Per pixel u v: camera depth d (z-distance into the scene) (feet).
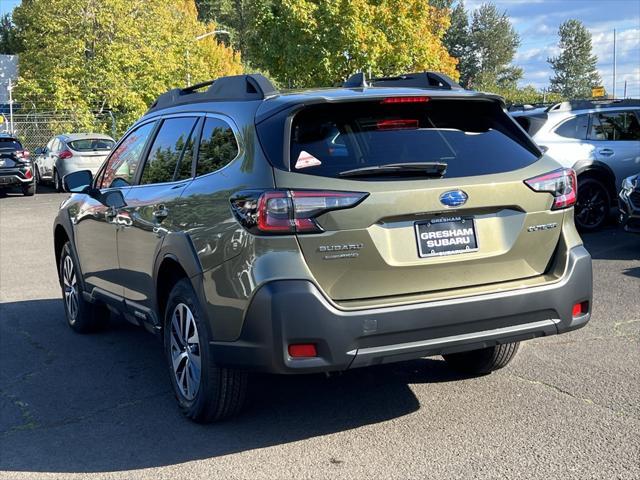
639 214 30.37
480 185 12.75
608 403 14.60
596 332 19.76
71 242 21.07
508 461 12.15
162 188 15.67
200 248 13.30
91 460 12.85
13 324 22.98
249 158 12.87
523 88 302.25
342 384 16.31
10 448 13.47
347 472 12.00
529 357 17.75
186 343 14.32
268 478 11.90
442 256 12.61
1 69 124.47
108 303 19.07
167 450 13.17
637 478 11.43
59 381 17.28
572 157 37.14
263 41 119.24
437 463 12.18
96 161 76.79
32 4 120.88
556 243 13.69
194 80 130.31
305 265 11.96
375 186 12.19
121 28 111.55
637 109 38.63
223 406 13.70
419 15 121.90
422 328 12.26
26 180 72.33
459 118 13.80
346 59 115.96
